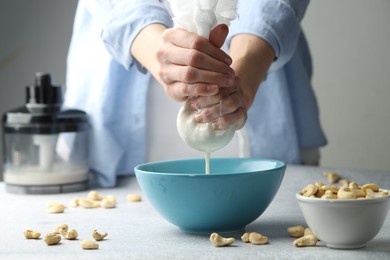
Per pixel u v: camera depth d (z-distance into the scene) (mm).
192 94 949
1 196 1356
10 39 2439
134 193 1359
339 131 2367
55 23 2416
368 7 2291
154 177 933
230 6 991
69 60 1632
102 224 1048
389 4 2270
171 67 968
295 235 923
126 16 1256
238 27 1235
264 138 1625
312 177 1416
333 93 2357
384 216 853
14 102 2445
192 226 952
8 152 1391
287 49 1264
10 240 956
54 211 1152
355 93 2336
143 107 1559
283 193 1259
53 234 931
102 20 1345
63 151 1396
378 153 2338
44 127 1375
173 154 1607
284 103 1610
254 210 953
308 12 2350
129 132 1565
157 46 1169
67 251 881
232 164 1086
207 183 912
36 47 2430
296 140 1638
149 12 1244
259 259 822
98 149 1480
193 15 968
